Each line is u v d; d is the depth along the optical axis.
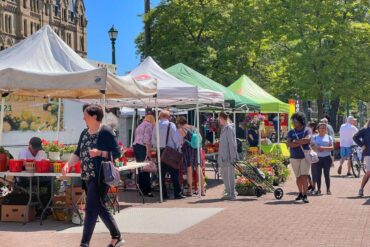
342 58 38.75
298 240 8.86
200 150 15.53
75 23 97.00
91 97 14.31
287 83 42.41
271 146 23.38
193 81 17.84
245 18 39.53
